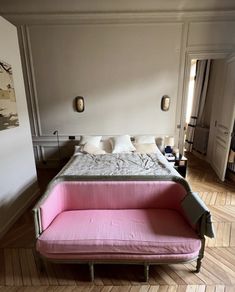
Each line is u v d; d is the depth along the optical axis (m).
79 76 3.59
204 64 4.45
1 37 2.08
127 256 1.48
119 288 1.49
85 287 1.50
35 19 3.31
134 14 3.25
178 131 3.81
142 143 3.51
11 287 1.51
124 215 1.80
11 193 2.26
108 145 3.56
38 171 3.86
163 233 1.53
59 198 1.86
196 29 3.33
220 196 2.83
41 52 3.48
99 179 1.92
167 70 3.53
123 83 3.61
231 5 3.16
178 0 3.16
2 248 1.90
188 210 1.61
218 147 3.65
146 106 3.69
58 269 1.66
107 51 3.47
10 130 2.23
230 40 3.36
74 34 3.40
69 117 3.78
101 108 3.72
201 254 1.53
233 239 1.96
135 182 1.91
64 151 3.94
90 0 3.18
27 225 2.25
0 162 2.06
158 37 3.38
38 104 3.73
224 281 1.53
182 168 3.26
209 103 4.46
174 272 1.61
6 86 2.13
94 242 1.46
